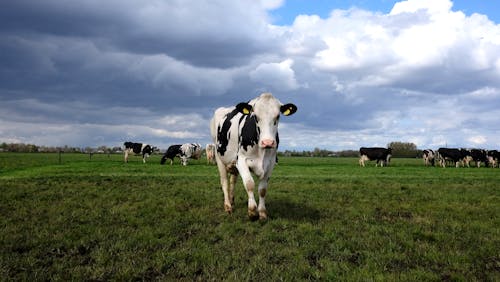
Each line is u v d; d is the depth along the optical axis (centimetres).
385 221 800
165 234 656
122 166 3306
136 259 513
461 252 563
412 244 597
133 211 886
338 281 443
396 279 444
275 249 571
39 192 1197
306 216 833
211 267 484
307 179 1945
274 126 764
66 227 704
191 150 4097
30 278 439
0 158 4812
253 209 762
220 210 923
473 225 753
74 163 3797
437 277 452
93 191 1245
